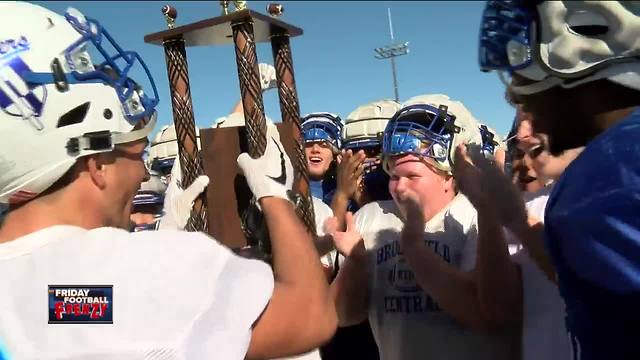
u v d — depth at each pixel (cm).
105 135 138
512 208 176
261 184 153
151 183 353
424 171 223
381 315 235
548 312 182
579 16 102
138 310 128
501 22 115
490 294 187
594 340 108
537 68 111
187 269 132
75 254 132
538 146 121
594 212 101
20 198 138
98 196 142
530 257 176
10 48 131
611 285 101
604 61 103
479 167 181
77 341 127
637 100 108
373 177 314
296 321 138
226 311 131
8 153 131
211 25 171
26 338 129
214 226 176
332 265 275
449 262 220
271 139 162
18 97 129
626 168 100
